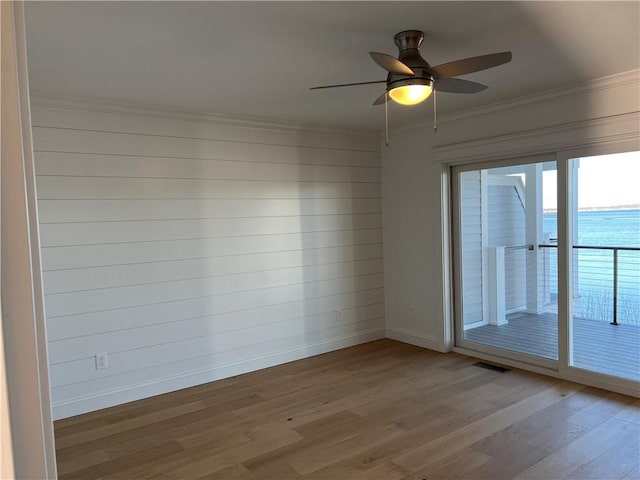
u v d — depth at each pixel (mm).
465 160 4691
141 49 2748
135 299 3992
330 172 5184
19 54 460
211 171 4383
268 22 2426
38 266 473
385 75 3336
